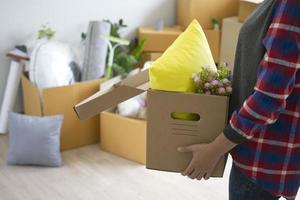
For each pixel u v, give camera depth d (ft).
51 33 9.72
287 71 3.27
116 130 8.86
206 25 11.28
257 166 3.87
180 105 4.16
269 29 3.39
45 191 7.68
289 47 3.24
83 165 8.62
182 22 11.58
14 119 8.39
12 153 8.41
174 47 4.56
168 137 4.28
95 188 7.82
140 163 8.70
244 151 3.90
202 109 4.12
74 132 9.18
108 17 10.84
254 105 3.39
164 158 4.36
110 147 9.12
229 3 11.31
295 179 3.92
